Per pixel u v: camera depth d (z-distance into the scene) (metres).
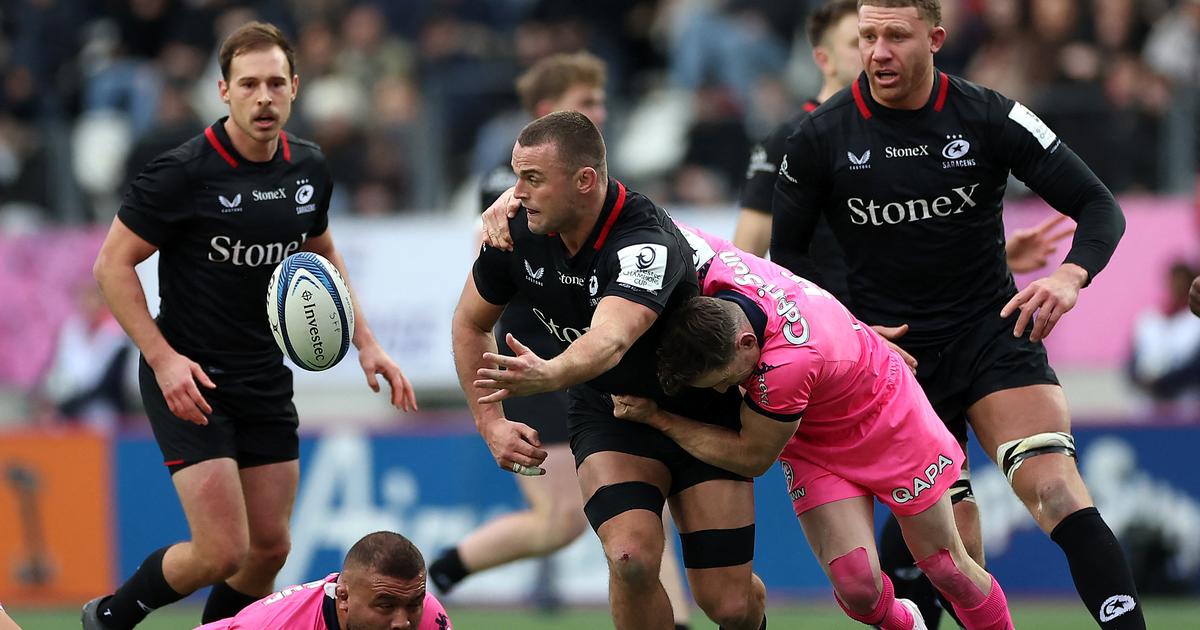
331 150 42.03
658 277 17.17
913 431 18.89
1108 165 38.94
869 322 20.45
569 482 25.50
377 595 17.59
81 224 43.28
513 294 19.05
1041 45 40.56
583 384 19.11
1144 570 32.72
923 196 19.62
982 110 19.55
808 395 18.05
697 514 18.91
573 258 17.81
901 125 19.59
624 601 18.69
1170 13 42.31
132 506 35.19
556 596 33.12
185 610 33.75
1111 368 38.44
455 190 41.75
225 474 20.66
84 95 47.66
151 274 33.62
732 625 19.27
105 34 49.91
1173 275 36.88
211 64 47.78
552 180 17.06
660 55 48.34
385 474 34.81
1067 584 32.66
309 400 40.84
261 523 21.42
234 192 20.44
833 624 29.95
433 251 40.47
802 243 20.62
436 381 40.25
